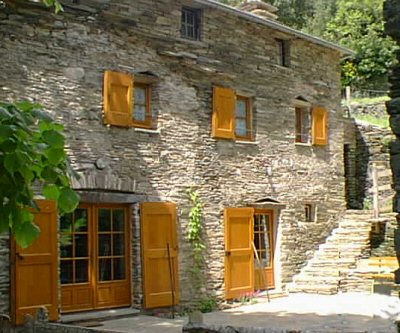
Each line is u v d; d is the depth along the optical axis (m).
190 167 12.77
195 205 12.72
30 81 10.40
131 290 11.71
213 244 13.06
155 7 12.40
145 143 11.98
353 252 15.31
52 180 4.11
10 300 9.87
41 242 10.23
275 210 14.82
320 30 30.61
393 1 4.08
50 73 10.67
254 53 14.46
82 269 11.11
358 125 18.62
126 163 11.61
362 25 29.14
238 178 13.80
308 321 10.79
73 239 11.00
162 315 11.89
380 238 15.98
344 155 18.48
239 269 13.52
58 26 10.82
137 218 11.75
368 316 11.22
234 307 13.09
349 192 18.36
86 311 11.03
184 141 12.71
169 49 12.57
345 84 28.08
